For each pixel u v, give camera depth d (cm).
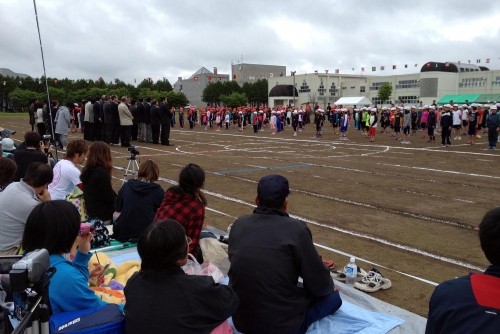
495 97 8388
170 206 510
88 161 689
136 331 298
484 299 223
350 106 6575
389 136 2977
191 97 14350
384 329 419
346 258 639
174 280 307
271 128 3716
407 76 10131
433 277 575
